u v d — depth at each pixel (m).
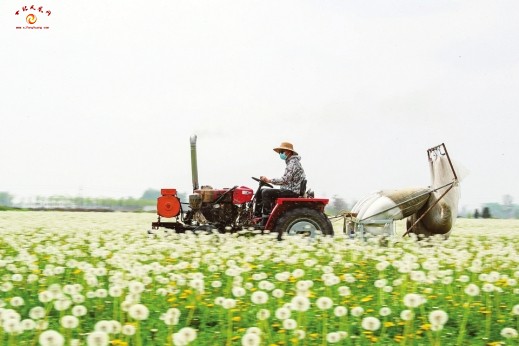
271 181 12.48
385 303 6.65
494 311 6.36
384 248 11.23
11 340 4.60
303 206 12.22
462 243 13.20
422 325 5.72
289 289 7.42
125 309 5.22
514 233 18.08
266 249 10.18
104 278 7.97
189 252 10.36
